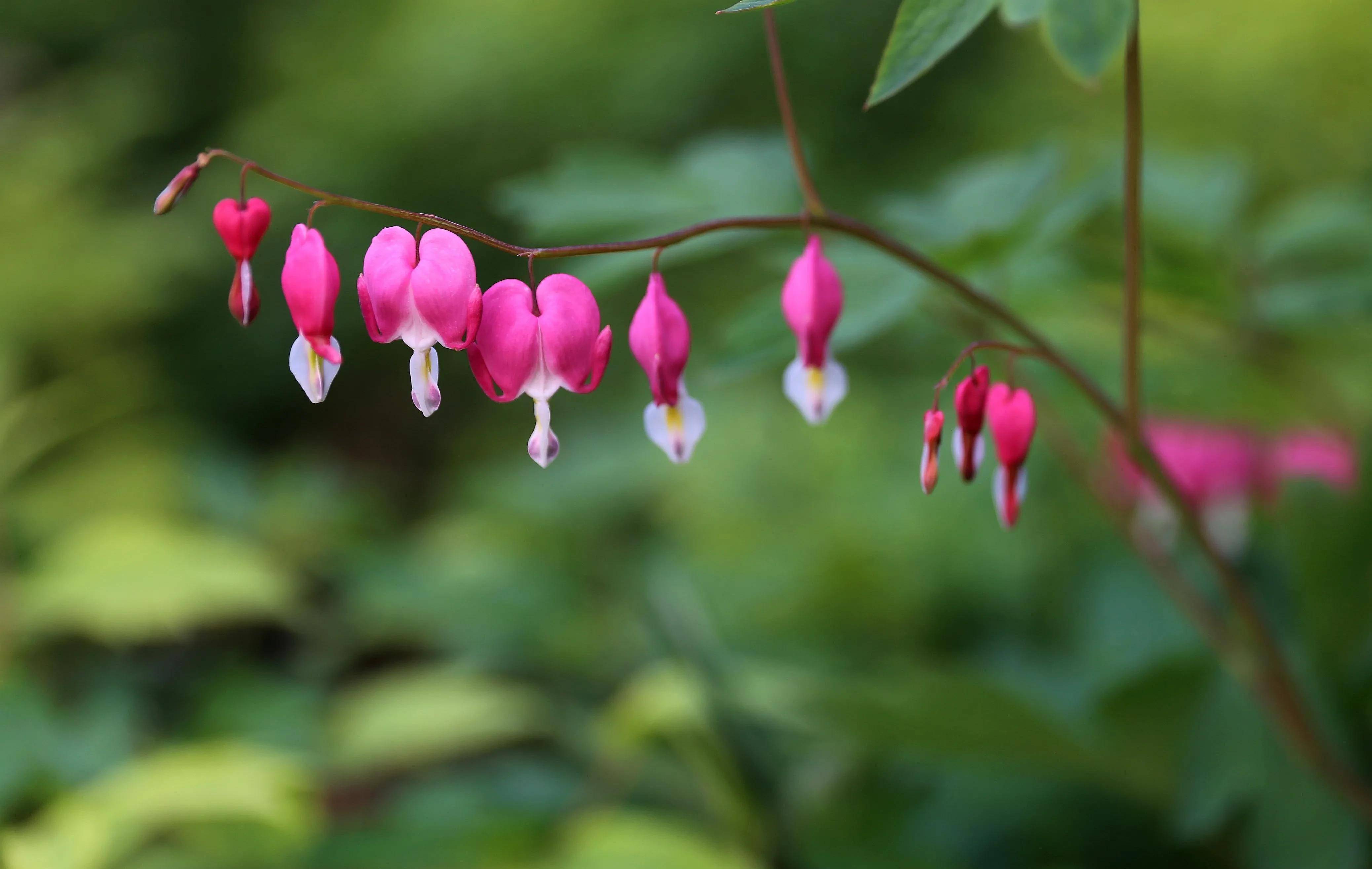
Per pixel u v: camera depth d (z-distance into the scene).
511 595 1.30
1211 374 0.99
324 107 3.16
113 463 1.85
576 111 2.93
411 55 3.14
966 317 0.90
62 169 2.87
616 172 0.92
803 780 1.01
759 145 0.93
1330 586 0.91
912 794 0.99
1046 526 1.23
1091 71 0.75
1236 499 1.04
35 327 2.53
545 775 1.12
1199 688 0.90
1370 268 0.94
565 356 0.76
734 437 1.57
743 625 1.22
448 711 1.14
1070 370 0.83
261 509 1.53
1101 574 1.06
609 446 1.79
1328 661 0.91
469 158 3.02
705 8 2.94
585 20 2.99
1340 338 1.16
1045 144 0.90
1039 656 1.13
